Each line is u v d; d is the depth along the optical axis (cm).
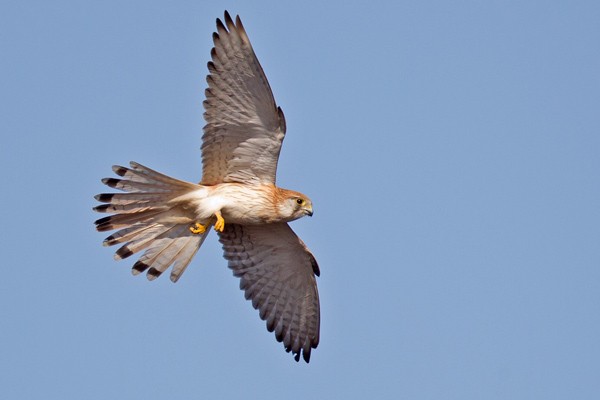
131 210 1495
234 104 1469
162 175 1463
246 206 1537
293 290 1738
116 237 1522
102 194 1473
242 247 1706
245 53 1426
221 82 1456
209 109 1477
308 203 1583
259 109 1466
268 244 1692
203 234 1555
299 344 1752
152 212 1516
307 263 1705
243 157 1520
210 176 1536
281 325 1745
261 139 1498
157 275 1555
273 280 1730
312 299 1739
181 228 1548
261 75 1430
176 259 1557
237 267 1719
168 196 1497
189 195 1505
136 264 1549
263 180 1548
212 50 1439
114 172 1452
